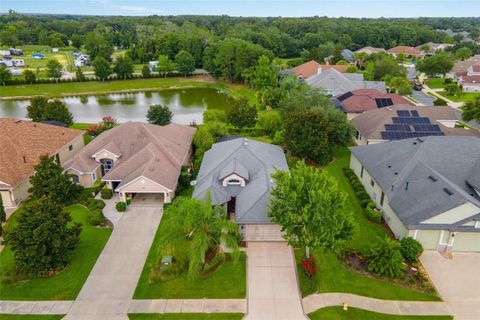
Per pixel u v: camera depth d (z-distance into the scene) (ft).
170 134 159.53
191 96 339.98
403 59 460.96
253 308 81.30
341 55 449.89
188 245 91.40
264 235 103.71
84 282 89.71
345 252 97.45
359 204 124.16
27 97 326.24
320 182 89.71
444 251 98.07
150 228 112.16
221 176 120.47
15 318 79.10
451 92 293.02
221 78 394.93
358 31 605.31
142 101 316.81
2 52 546.67
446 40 619.67
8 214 120.67
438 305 81.56
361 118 185.88
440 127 167.63
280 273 91.86
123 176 129.70
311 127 147.02
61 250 92.07
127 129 152.56
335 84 265.75
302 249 100.53
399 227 103.04
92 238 107.14
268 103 261.44
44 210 91.71
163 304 82.69
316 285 86.84
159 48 476.13
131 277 91.45
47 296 85.30
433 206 97.55
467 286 86.84
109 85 366.43
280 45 525.75
